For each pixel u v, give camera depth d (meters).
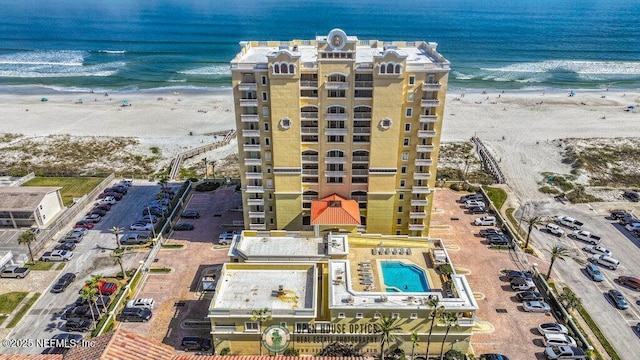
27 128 146.50
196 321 66.00
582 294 72.31
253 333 57.75
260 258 66.56
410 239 72.62
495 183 111.31
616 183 112.38
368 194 79.44
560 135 142.25
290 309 56.34
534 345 61.97
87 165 122.56
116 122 153.25
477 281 74.56
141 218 92.75
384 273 65.94
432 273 65.38
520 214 97.00
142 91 190.50
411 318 57.34
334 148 76.19
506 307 68.81
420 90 72.00
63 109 164.75
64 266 78.12
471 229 90.00
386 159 76.31
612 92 188.62
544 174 117.56
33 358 38.72
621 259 82.06
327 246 68.88
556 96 182.62
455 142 137.75
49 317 66.69
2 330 64.06
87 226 89.69
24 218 88.38
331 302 57.09
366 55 79.69
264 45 85.75
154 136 142.50
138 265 78.56
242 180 80.25
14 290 72.06
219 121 155.75
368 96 72.50
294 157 76.62
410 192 80.75
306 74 71.38
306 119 73.81
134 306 67.50
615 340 63.16
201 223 91.88
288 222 83.00
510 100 177.25
